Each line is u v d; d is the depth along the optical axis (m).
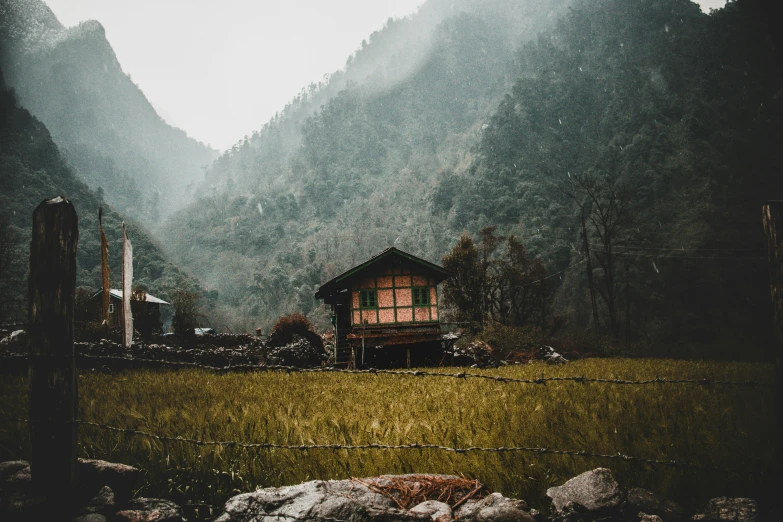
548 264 126.00
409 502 3.99
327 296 34.62
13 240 54.31
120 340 21.00
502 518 3.59
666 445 4.79
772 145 133.25
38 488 4.14
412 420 5.80
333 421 6.08
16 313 46.94
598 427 5.47
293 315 32.56
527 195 199.50
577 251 122.81
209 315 135.62
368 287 29.98
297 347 25.89
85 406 7.24
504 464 4.54
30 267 4.18
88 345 17.70
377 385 10.95
